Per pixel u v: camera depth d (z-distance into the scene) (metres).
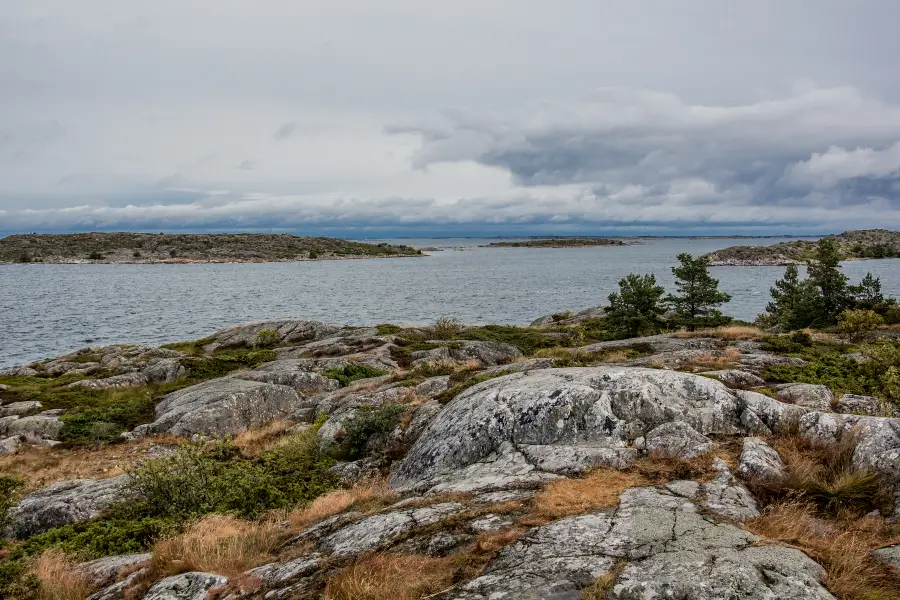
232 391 27.77
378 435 17.42
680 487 8.27
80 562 11.28
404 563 6.73
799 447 9.75
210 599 7.18
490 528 7.40
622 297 49.53
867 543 6.42
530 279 171.50
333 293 132.12
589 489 8.48
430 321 88.06
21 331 77.25
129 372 38.91
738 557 5.70
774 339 28.83
